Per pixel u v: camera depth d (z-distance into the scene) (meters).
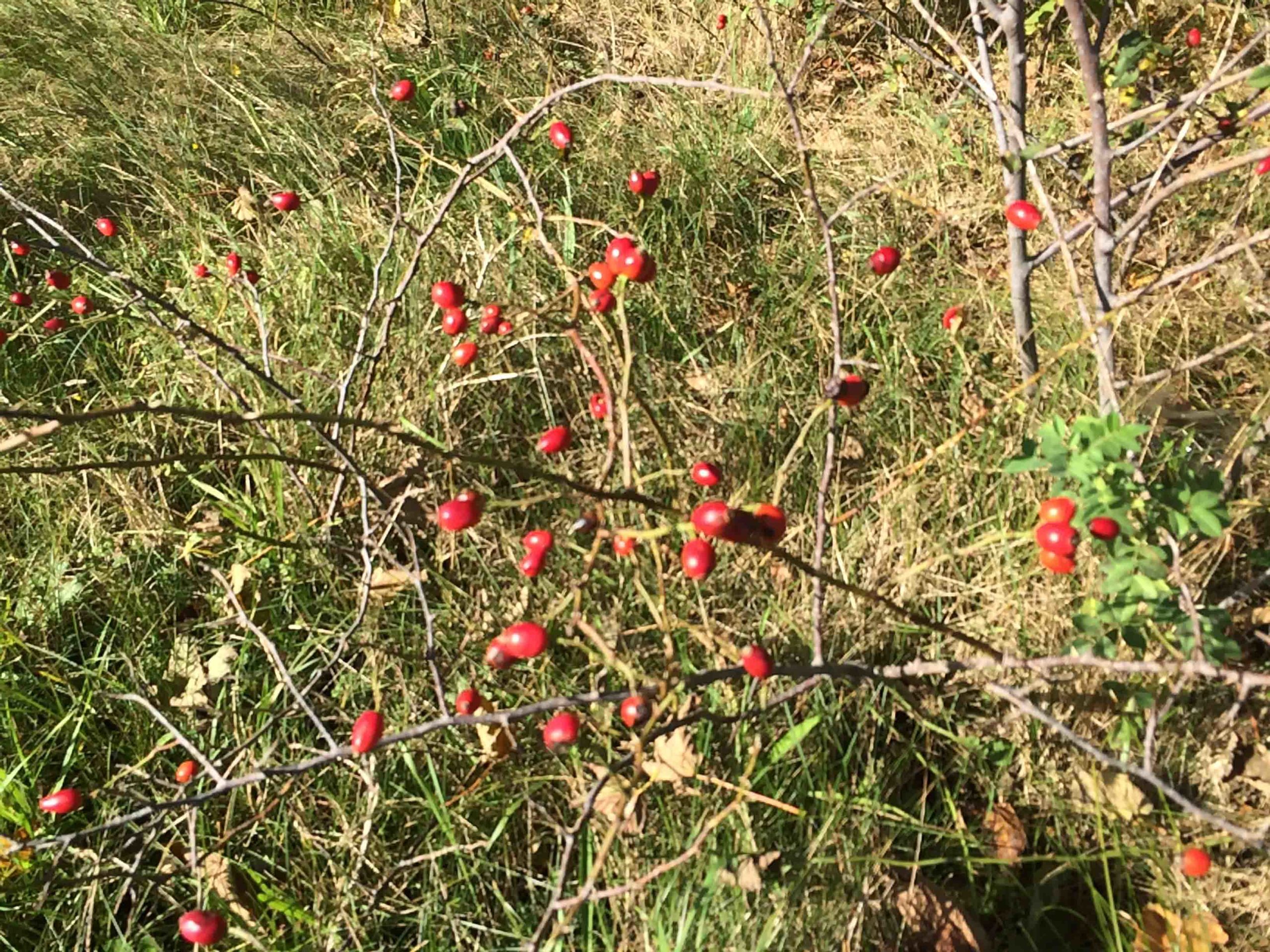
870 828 0.66
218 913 0.63
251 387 0.93
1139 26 1.14
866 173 1.15
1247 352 0.90
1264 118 1.02
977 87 0.91
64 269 1.10
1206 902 0.63
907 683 0.71
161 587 0.84
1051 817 0.68
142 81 1.31
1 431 0.91
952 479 0.80
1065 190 1.05
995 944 0.64
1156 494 0.59
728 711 0.70
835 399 0.57
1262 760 0.68
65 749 0.74
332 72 1.36
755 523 0.50
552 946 0.63
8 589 0.83
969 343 0.94
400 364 0.92
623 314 0.59
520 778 0.69
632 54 1.40
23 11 1.36
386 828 0.69
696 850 0.57
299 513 0.85
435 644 0.73
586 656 0.73
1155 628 0.63
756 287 1.06
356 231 1.09
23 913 0.66
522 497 0.85
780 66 1.28
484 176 1.10
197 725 0.75
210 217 1.14
